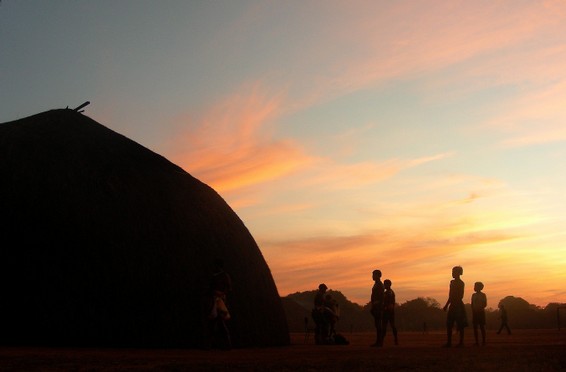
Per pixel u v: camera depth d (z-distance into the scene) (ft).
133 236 59.21
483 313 63.00
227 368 35.99
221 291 55.52
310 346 67.82
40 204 58.18
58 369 34.76
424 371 35.19
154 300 57.98
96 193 60.29
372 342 79.66
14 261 55.98
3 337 54.65
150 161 67.67
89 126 68.18
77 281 56.18
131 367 36.11
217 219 67.46
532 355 43.83
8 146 61.93
